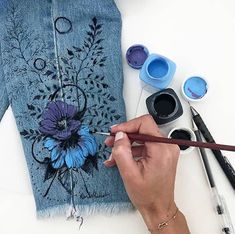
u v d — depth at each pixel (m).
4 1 0.79
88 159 0.74
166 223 0.70
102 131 0.75
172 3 0.81
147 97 0.77
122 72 0.78
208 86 0.77
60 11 0.79
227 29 0.80
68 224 0.74
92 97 0.76
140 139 0.68
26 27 0.79
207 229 0.74
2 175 0.75
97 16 0.80
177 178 0.76
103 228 0.74
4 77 0.77
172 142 0.66
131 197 0.69
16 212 0.74
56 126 0.75
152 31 0.80
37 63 0.77
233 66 0.79
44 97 0.76
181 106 0.73
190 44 0.80
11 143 0.76
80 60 0.78
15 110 0.76
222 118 0.77
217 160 0.75
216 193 0.74
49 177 0.74
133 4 0.81
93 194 0.74
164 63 0.75
